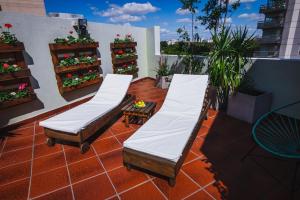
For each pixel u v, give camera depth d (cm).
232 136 312
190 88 361
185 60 552
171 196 195
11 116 368
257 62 368
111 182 218
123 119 400
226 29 372
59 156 273
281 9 2773
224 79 360
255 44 360
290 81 328
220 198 191
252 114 345
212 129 337
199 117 304
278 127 266
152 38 728
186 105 338
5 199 200
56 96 453
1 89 342
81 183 218
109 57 597
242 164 241
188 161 251
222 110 427
